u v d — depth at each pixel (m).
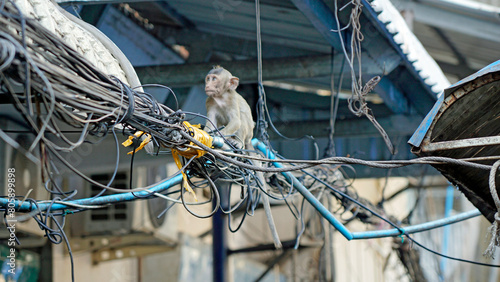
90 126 5.43
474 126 6.66
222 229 15.72
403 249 14.61
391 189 27.19
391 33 10.10
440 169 7.00
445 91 6.29
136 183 15.35
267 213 7.39
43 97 4.30
